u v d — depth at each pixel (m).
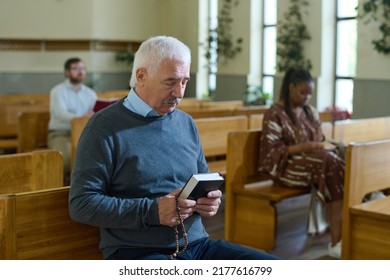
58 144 5.36
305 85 3.99
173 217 1.98
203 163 2.38
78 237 2.24
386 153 3.43
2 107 6.59
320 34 8.30
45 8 10.67
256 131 4.16
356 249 3.15
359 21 7.65
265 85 9.76
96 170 2.01
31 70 10.91
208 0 10.73
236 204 4.09
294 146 3.95
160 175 2.11
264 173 4.09
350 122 4.93
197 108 6.66
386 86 7.41
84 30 10.79
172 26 11.38
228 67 10.12
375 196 3.94
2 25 10.49
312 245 4.13
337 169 3.81
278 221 4.78
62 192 2.18
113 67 11.25
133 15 11.21
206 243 2.25
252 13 9.57
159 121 2.15
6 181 2.64
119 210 1.97
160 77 2.05
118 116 2.09
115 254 2.10
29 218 2.10
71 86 5.77
